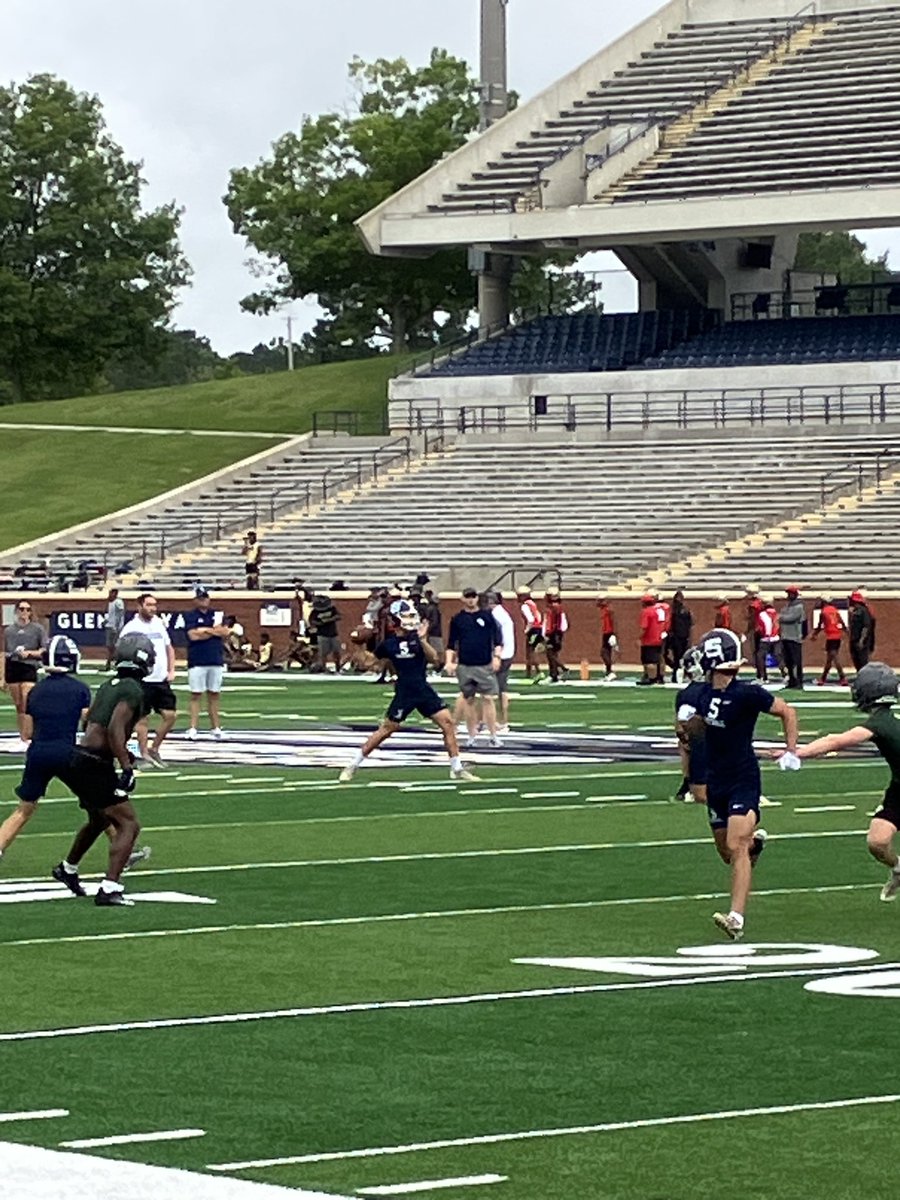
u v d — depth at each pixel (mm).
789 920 15602
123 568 60906
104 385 125750
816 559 53281
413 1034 11711
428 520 60781
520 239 67812
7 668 31141
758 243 70750
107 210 108938
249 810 23078
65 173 109375
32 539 67312
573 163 69062
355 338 110688
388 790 25078
